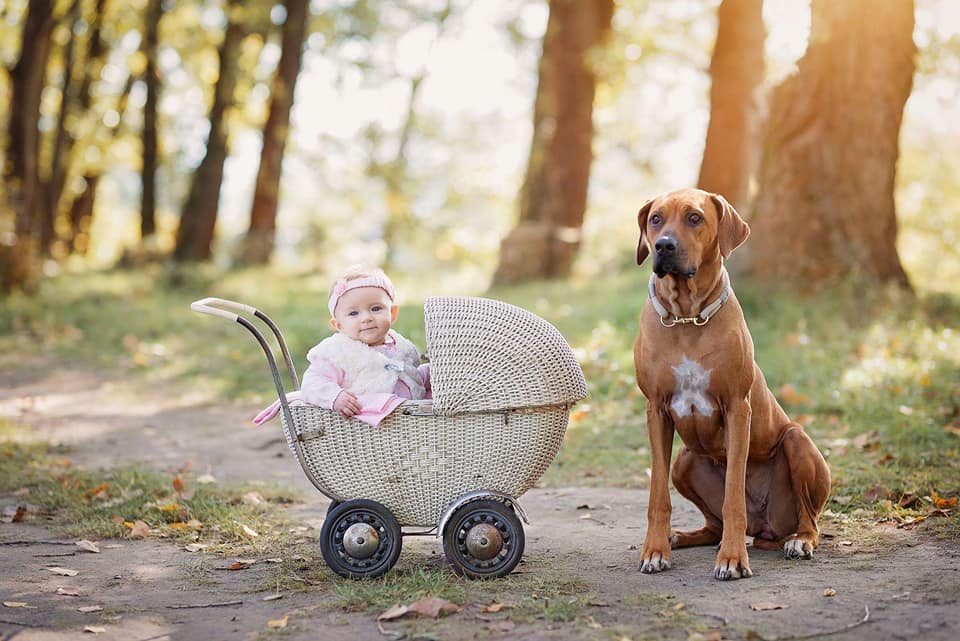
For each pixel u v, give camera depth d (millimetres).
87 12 25641
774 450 4762
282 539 5156
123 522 5445
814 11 11031
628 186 36688
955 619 3533
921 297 11070
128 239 43062
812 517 4660
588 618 3717
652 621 3674
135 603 4117
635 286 14711
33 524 5551
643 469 6797
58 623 3854
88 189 32656
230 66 24859
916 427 6910
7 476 6633
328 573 4469
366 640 3592
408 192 37500
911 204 28500
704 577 4273
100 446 7973
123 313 15758
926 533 4832
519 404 4324
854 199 10984
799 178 11070
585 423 8016
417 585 4172
